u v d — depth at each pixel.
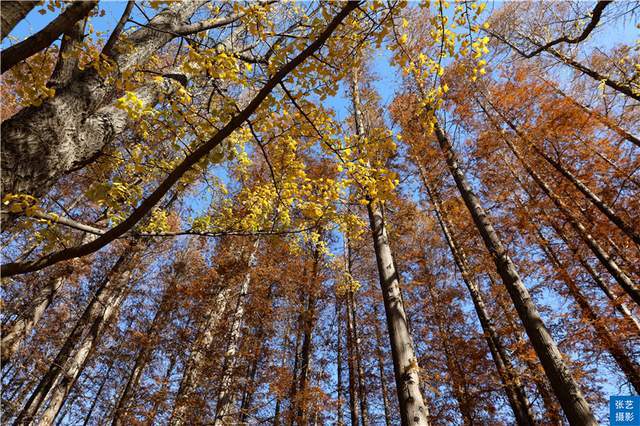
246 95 3.89
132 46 2.35
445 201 7.76
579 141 6.02
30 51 1.37
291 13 3.60
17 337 6.35
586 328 5.50
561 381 3.83
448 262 8.91
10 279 5.90
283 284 8.55
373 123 7.35
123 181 1.73
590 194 5.61
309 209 2.30
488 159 7.11
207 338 7.13
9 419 6.60
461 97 7.47
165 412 6.60
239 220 2.68
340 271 8.70
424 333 9.86
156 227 4.38
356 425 8.25
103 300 7.78
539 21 7.58
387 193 2.15
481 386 7.11
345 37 2.00
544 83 7.11
